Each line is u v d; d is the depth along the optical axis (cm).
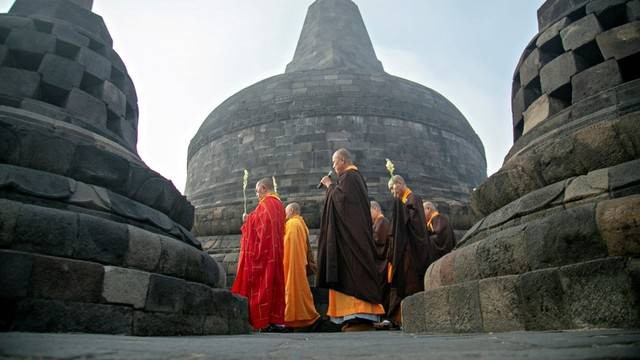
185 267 686
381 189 2264
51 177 622
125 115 996
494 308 502
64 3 1028
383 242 1266
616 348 233
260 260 1074
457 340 335
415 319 664
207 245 1809
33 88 827
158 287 600
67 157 658
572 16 821
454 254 620
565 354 219
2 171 580
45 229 537
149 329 574
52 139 650
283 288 1074
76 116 846
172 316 610
